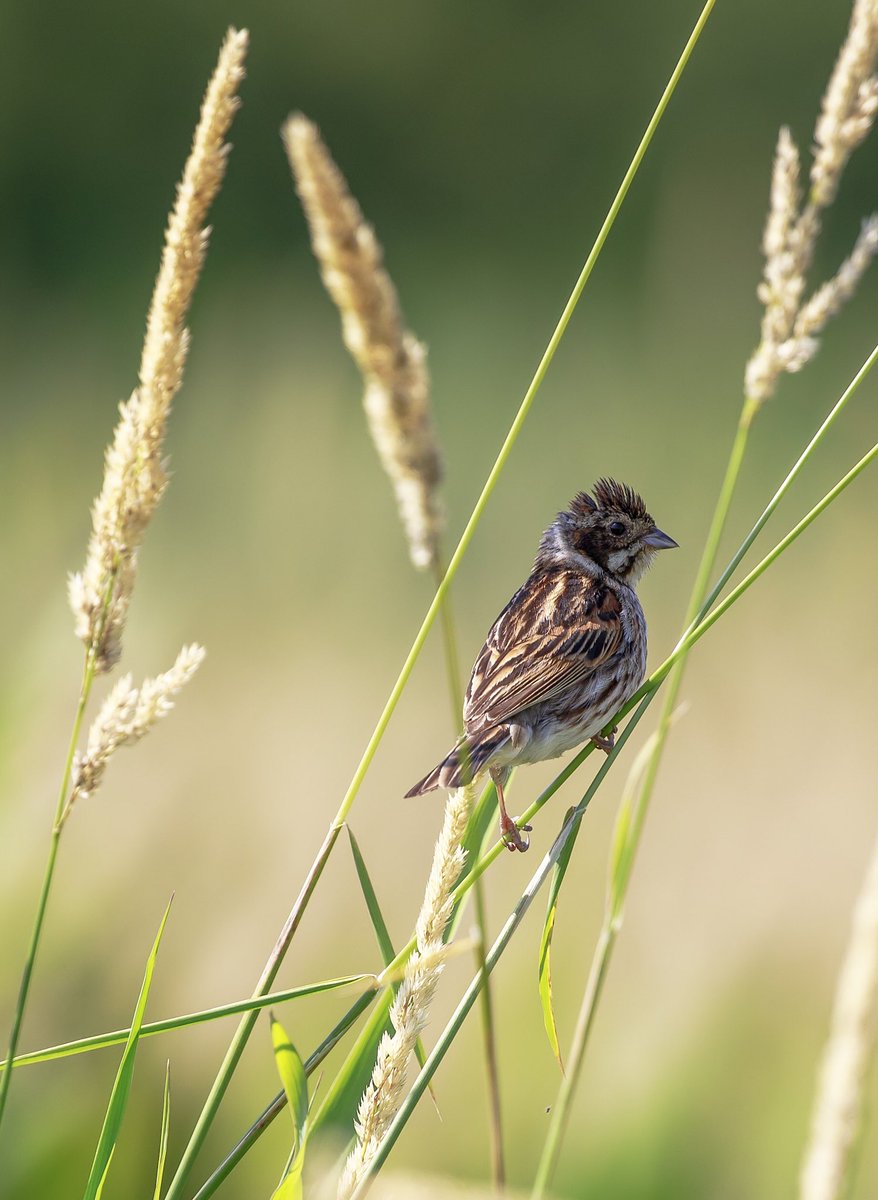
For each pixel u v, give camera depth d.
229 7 37.72
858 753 13.44
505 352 25.50
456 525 18.95
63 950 9.05
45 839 8.61
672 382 23.17
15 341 25.98
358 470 18.64
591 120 37.50
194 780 12.17
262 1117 4.85
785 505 19.30
